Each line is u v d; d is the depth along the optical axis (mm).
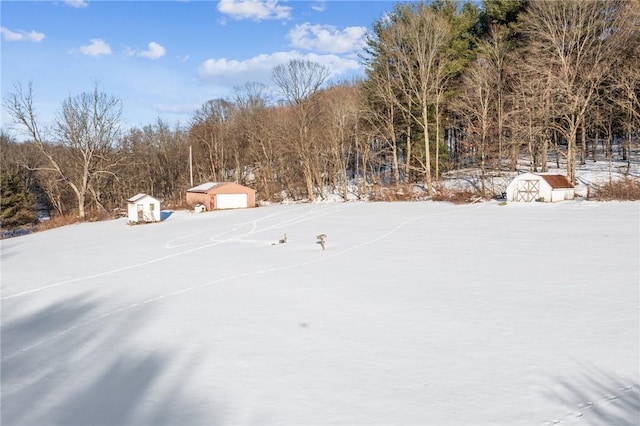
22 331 12844
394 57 52031
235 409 7816
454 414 7332
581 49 40312
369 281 16453
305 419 7391
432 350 10000
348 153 60812
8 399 8562
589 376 8406
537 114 42906
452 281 15820
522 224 27266
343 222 33938
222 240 29406
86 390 8820
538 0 42719
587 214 29219
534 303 12922
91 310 14570
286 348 10500
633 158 45938
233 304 14289
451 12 52875
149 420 7570
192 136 77062
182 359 10141
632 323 10961
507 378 8500
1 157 65938
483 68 46938
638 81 38500
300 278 17422
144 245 29062
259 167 67312
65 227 47125
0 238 47656
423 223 30516
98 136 56719
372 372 9047
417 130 52719
